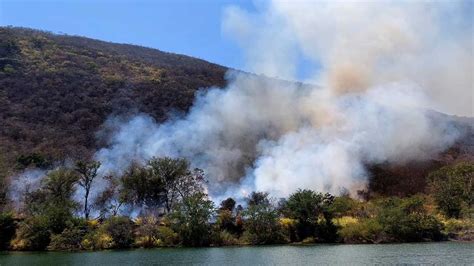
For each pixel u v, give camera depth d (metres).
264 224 81.88
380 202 95.50
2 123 132.12
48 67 176.62
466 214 93.56
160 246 76.50
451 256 58.31
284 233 83.38
